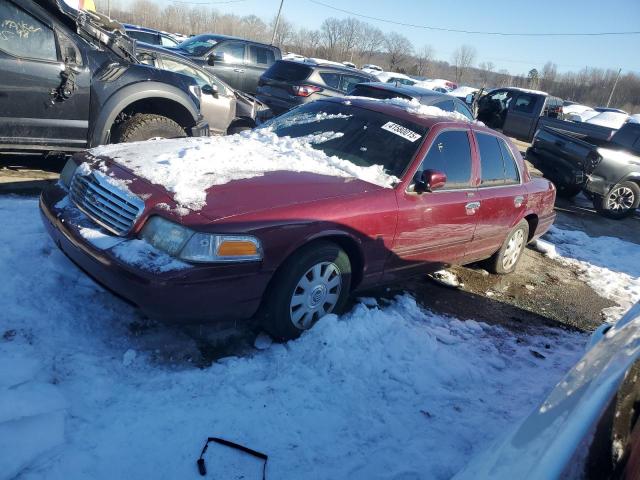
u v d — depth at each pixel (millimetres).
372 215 3838
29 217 4695
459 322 4641
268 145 4457
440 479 2715
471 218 4883
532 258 7250
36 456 2371
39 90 5273
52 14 5406
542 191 6125
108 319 3477
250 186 3518
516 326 4949
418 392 3426
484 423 3248
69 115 5516
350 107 4934
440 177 4191
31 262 3840
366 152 4434
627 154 10617
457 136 4840
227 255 3102
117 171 3547
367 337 3732
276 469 2568
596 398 1522
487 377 3828
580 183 10852
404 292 5004
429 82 39312
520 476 1347
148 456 2492
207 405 2887
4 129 5207
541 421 1590
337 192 3760
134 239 3195
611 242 8836
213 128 8867
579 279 6848
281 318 3498
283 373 3273
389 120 4691
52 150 5570
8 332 3109
